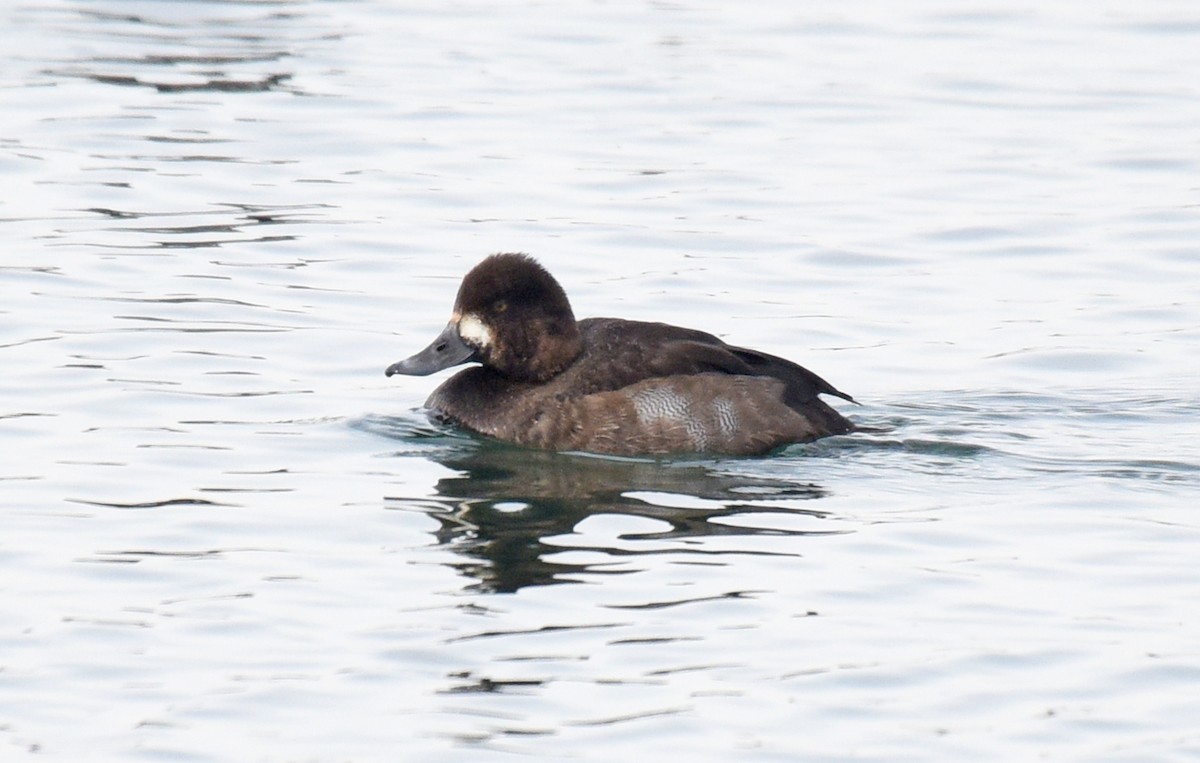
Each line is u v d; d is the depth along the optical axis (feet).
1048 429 43.09
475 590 32.89
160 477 38.96
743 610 32.07
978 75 80.69
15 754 26.89
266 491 38.27
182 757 26.91
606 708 28.48
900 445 41.86
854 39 86.99
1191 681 29.45
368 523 36.42
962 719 28.22
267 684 29.14
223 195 63.57
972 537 35.76
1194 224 61.72
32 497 37.32
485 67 81.30
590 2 94.32
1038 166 68.08
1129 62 82.89
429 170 66.95
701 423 41.47
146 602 32.19
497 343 43.24
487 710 28.35
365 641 30.71
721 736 27.66
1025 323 52.47
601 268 56.95
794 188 65.46
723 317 52.80
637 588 33.04
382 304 53.31
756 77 79.97
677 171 67.26
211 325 50.80
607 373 42.47
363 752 27.09
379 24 89.15
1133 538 35.65
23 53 81.61
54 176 65.05
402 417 43.96
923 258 58.54
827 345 50.57
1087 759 27.09
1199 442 42.09
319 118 73.00
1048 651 30.48
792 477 39.68
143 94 75.77
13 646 30.27
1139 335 51.29
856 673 29.63
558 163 68.03
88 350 48.11
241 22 88.99
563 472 40.14
